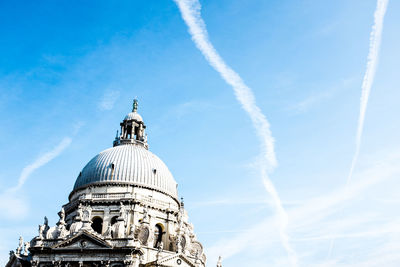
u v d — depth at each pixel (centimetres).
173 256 8850
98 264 8231
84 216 8688
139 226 9225
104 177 10081
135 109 12219
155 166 10644
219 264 10256
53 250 8350
